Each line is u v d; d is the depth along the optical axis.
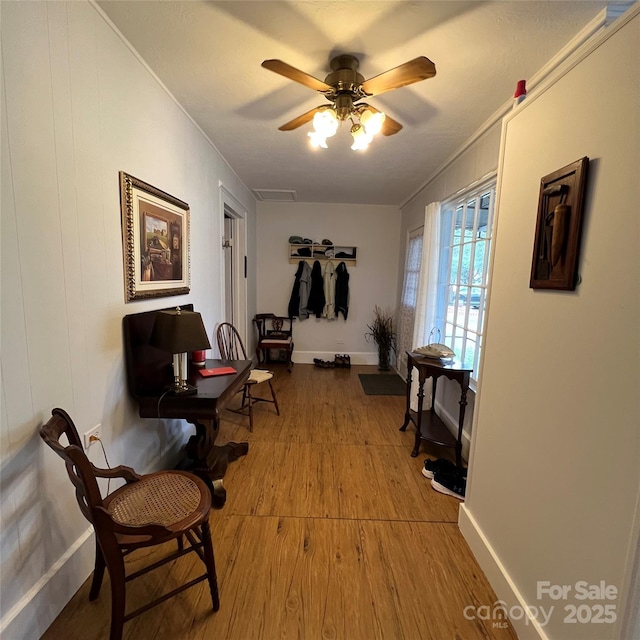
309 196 4.29
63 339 1.18
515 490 1.26
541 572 1.10
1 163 0.92
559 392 1.04
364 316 4.90
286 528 1.66
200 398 1.61
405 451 2.45
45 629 1.13
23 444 1.04
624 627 0.81
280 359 4.94
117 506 1.17
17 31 0.96
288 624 1.20
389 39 1.43
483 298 2.34
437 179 3.18
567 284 0.99
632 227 0.80
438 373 2.30
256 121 2.21
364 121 1.69
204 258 2.49
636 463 0.77
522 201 1.25
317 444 2.53
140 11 1.30
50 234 1.11
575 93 1.00
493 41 1.43
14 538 1.02
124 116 1.49
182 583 1.35
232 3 1.25
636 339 0.78
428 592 1.34
